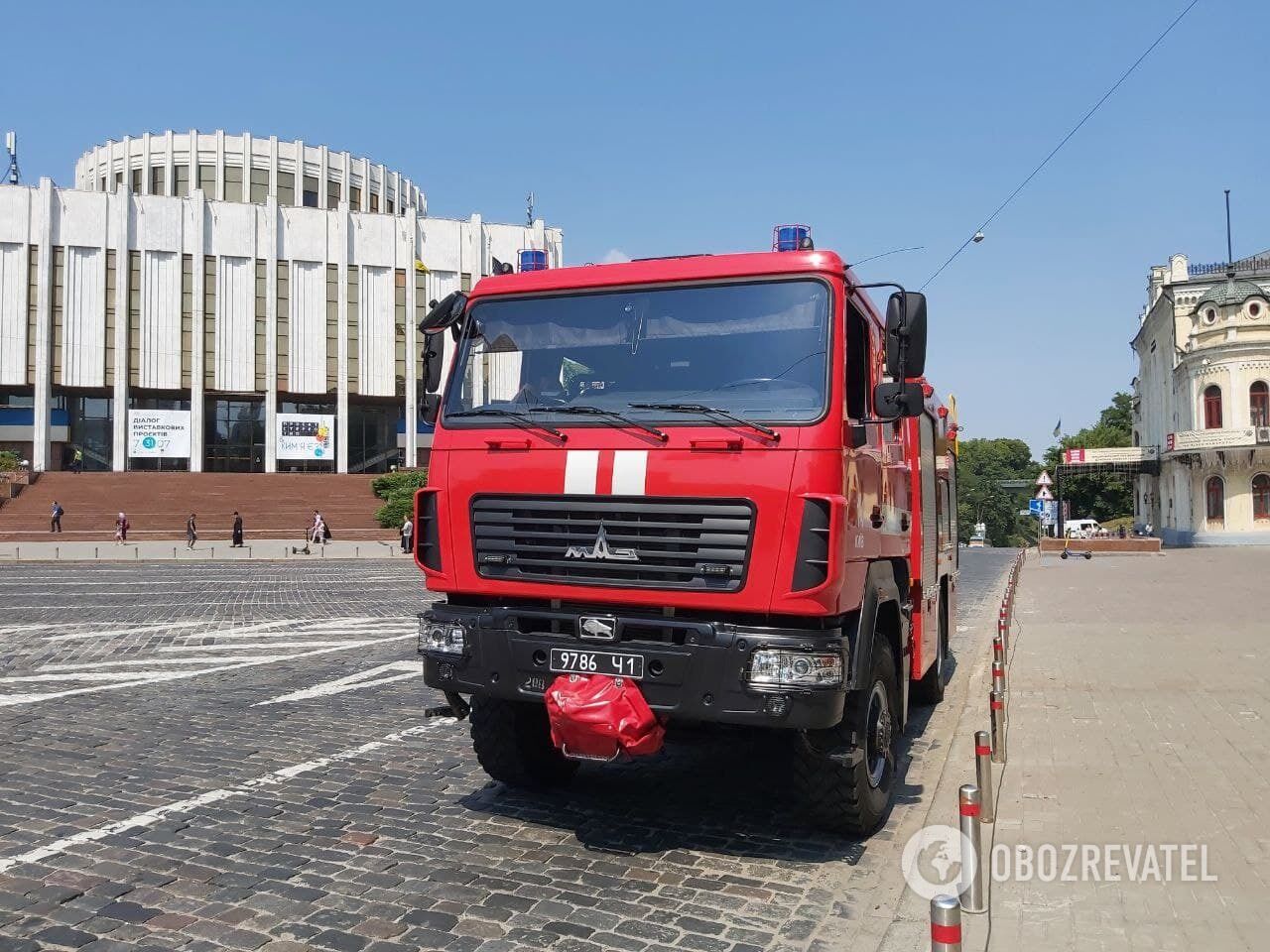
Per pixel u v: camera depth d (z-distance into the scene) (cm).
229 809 601
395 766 707
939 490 913
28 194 5175
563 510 525
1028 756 720
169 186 6219
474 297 598
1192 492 4662
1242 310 4366
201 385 5431
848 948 412
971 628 1581
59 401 5478
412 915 444
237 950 409
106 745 763
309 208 5666
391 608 1798
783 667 471
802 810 543
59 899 461
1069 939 411
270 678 1059
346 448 5684
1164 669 1080
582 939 420
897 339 524
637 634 509
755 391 511
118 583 2336
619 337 553
